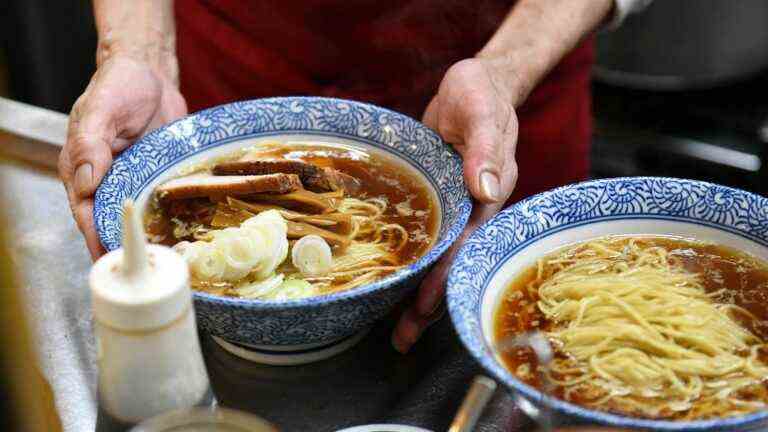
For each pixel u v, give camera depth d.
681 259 0.68
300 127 0.81
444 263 0.70
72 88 1.53
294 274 0.69
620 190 0.69
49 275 0.75
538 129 1.03
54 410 0.62
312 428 0.65
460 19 0.96
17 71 1.44
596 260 0.68
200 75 1.03
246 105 0.81
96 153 0.74
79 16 1.47
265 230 0.68
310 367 0.68
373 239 0.73
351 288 0.68
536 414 0.58
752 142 1.43
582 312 0.64
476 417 0.61
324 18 0.97
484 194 0.70
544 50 0.87
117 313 0.55
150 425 0.53
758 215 0.67
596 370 0.62
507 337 0.64
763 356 0.62
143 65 0.84
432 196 0.76
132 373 0.56
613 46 1.34
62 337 0.70
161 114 0.86
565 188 0.69
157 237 0.73
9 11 1.40
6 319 0.48
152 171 0.76
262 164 0.75
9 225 0.48
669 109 1.49
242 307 0.62
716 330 0.63
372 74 0.99
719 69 1.32
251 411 0.66
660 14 1.28
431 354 0.69
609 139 1.50
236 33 1.00
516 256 0.68
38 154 0.87
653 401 0.60
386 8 0.96
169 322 0.55
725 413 0.59
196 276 0.68
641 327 0.64
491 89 0.78
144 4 0.92
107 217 0.70
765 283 0.66
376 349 0.70
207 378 0.60
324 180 0.75
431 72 0.99
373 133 0.80
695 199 0.69
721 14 1.26
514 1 0.96
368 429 0.61
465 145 0.76
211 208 0.74
